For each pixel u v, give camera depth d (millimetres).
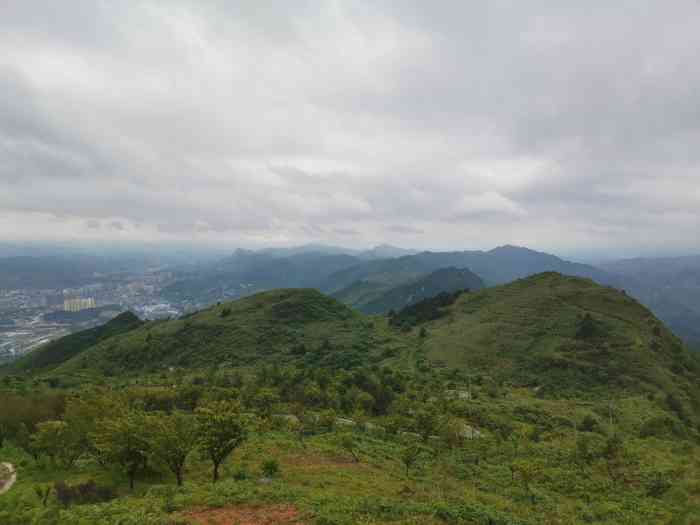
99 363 169125
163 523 24797
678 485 45406
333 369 137000
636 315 158375
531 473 45031
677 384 117625
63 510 27766
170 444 37219
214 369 140500
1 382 130375
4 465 47219
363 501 28969
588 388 114375
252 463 46156
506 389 112562
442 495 38688
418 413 79062
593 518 37062
